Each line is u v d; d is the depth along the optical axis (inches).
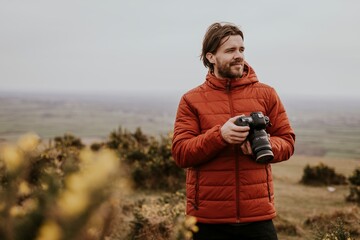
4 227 46.1
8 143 47.3
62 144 587.8
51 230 38.9
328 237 207.3
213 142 104.0
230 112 115.3
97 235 42.8
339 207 405.1
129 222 225.0
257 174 109.6
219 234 110.3
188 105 120.7
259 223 109.3
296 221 318.7
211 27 118.0
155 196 392.2
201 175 111.6
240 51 116.9
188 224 94.0
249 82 118.6
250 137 104.5
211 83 119.3
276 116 119.6
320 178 612.1
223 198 108.4
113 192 40.1
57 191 42.8
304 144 4035.4
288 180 652.7
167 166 449.7
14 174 46.7
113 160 40.0
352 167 1033.5
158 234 209.3
